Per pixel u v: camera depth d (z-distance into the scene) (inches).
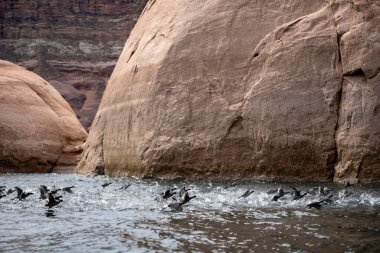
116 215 842.2
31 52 5531.5
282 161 1227.2
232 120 1274.6
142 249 613.6
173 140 1332.4
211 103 1312.7
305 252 585.0
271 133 1234.0
